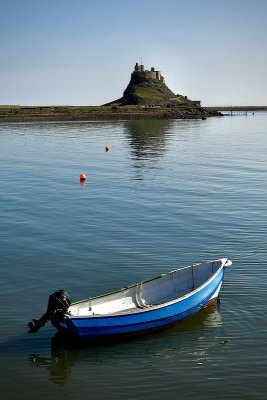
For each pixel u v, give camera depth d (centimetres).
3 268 2255
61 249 2528
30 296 1956
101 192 4175
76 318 1558
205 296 1811
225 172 5344
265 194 4025
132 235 2784
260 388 1367
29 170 5581
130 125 15600
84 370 1474
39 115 19050
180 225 3006
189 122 18575
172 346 1611
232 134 11938
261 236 2752
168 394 1347
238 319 1769
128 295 1794
